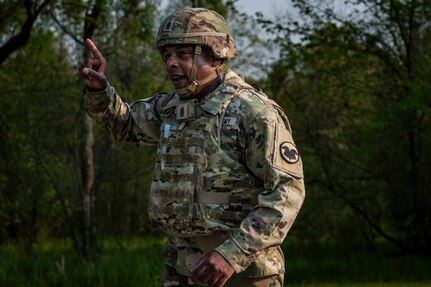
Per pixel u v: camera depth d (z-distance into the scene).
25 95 18.22
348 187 19.03
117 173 21.08
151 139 3.82
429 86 15.97
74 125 17.58
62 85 18.47
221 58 3.46
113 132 3.84
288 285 14.91
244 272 3.33
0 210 19.67
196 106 3.43
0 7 15.97
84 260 14.16
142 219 24.91
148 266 13.06
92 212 16.34
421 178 18.55
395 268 16.67
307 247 19.98
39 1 14.99
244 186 3.34
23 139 18.42
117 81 20.95
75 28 17.78
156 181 3.48
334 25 17.84
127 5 17.00
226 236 3.34
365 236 19.91
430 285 14.06
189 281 3.44
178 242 3.47
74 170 17.52
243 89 3.43
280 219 3.17
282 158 3.25
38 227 20.91
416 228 18.81
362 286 14.15
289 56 18.09
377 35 18.16
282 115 3.43
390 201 19.05
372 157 18.83
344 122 19.52
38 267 14.03
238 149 3.35
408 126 18.00
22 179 18.83
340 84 18.91
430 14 17.39
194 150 3.38
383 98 17.86
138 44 21.39
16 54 19.14
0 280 13.45
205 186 3.35
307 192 19.70
